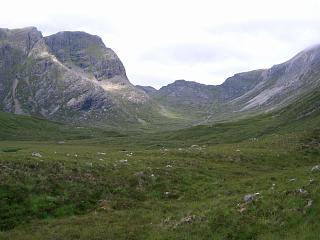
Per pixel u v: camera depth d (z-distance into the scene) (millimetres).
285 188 31609
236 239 26188
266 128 166000
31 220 35469
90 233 31969
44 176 42250
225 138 161125
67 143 180125
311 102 184500
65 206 38469
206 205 34719
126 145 163750
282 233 25172
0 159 43812
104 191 42562
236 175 54125
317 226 24547
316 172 42125
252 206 29359
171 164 55938
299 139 80750
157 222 33500
